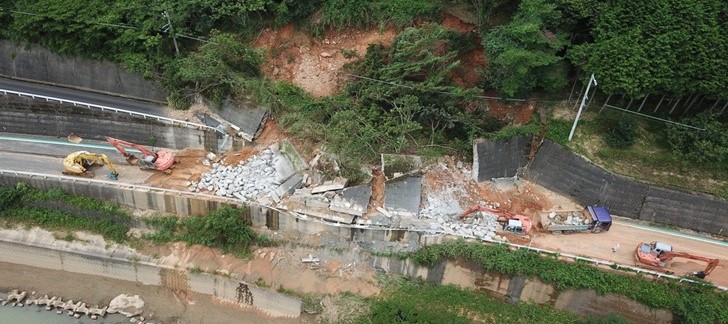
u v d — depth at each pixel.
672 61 33.97
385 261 37.25
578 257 35.00
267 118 42.41
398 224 36.94
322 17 44.31
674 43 33.75
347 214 37.47
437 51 41.28
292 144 41.06
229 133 41.88
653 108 39.41
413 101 39.12
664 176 37.62
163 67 43.22
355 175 38.69
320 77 44.62
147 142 43.25
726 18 33.84
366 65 42.09
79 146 43.19
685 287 33.62
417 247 37.00
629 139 38.19
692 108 38.44
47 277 38.91
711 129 35.44
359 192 38.25
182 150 42.94
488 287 36.09
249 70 43.56
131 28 43.00
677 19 33.97
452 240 36.44
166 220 39.16
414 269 37.00
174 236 39.03
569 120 39.84
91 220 39.75
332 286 37.03
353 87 42.34
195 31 43.62
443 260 36.22
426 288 36.75
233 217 37.41
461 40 41.38
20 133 44.22
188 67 40.69
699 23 33.59
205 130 41.81
